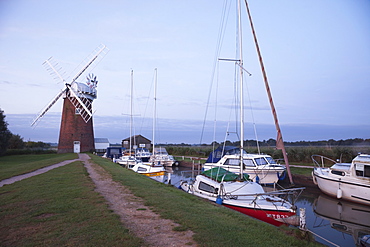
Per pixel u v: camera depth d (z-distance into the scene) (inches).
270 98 639.8
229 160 928.3
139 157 1651.1
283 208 447.5
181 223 306.7
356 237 461.7
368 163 617.6
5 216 331.3
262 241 257.1
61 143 2374.5
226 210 383.2
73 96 2356.1
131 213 351.6
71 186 542.9
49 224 295.9
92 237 253.9
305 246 258.5
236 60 670.5
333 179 672.4
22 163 1459.2
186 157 2017.7
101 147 3420.3
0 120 2183.8
